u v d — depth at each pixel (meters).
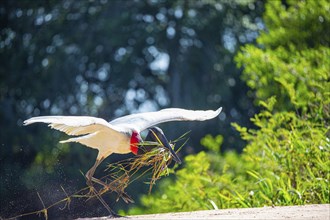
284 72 14.86
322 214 8.91
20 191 15.74
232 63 24.41
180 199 13.13
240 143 22.55
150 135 10.07
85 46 24.05
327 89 13.47
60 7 24.23
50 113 23.80
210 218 8.69
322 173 12.14
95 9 24.30
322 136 12.31
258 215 8.93
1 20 24.08
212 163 15.12
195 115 10.45
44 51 24.06
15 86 23.80
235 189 12.93
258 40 16.91
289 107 15.30
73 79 24.16
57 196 14.59
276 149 12.91
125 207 18.03
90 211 14.22
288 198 11.54
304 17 16.62
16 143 22.41
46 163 20.53
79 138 9.69
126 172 9.76
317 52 14.80
